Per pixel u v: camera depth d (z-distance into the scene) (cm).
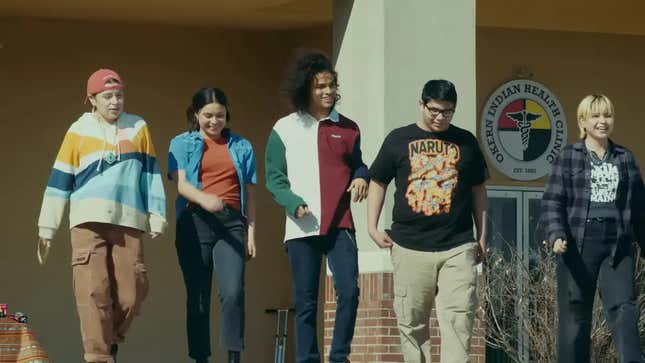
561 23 1969
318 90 1120
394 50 1498
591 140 1135
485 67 1936
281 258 1897
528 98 1950
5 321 1109
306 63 1123
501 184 1928
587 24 1981
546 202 1131
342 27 1576
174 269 1848
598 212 1121
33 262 1794
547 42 1967
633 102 2005
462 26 1531
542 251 1731
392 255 1091
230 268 1180
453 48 1526
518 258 1659
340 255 1101
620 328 1114
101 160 1112
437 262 1075
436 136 1087
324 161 1112
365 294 1491
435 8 1519
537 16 1958
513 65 1948
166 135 1853
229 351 1178
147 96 1848
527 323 1619
